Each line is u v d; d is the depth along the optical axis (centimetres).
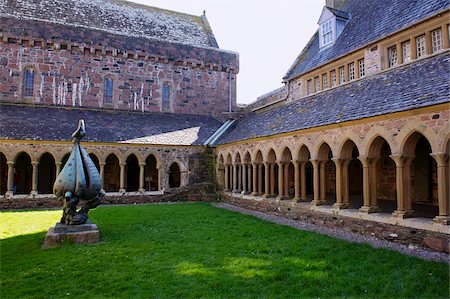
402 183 855
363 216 947
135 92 2317
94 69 2214
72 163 909
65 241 832
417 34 1138
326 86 1552
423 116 791
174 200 1955
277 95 1917
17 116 1844
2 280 589
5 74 2008
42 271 632
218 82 2580
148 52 2350
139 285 562
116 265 664
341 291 530
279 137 1367
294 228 1047
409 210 855
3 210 1565
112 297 517
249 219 1228
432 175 1291
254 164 1581
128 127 2036
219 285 559
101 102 2216
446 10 1028
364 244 809
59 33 2119
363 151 962
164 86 2430
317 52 1717
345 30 1591
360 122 969
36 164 1672
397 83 1044
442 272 589
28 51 2064
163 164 1958
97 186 923
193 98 2491
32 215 1362
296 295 518
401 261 661
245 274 610
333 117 1099
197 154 2047
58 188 894
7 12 2139
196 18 2984
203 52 2528
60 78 2123
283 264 666
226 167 1884
